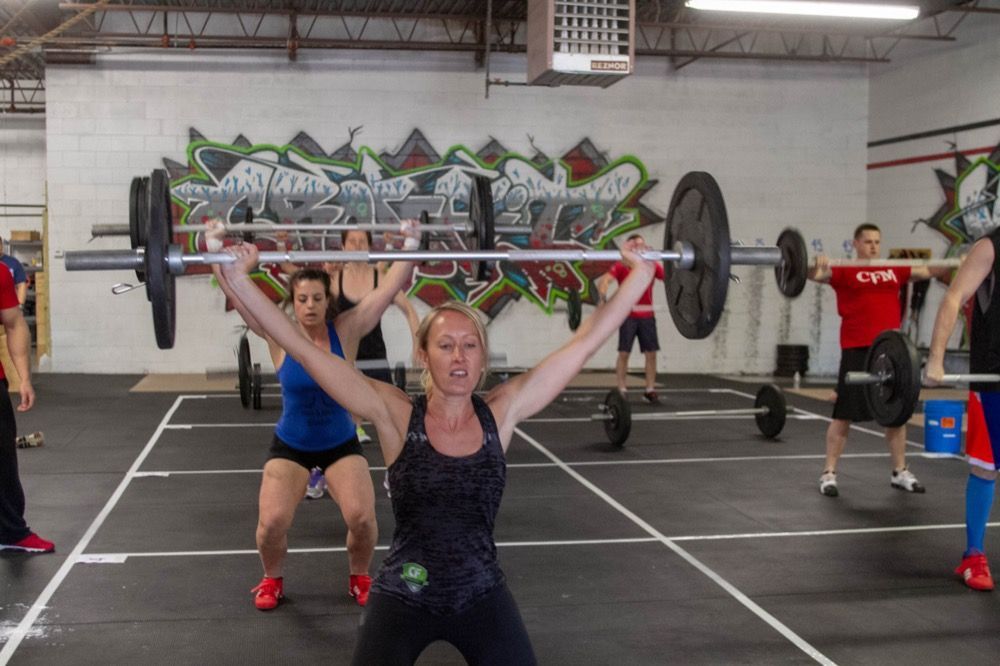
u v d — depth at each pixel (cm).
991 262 456
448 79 1380
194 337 1367
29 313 1673
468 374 259
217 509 634
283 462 427
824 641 412
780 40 1450
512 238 1405
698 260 322
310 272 412
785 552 541
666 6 1316
